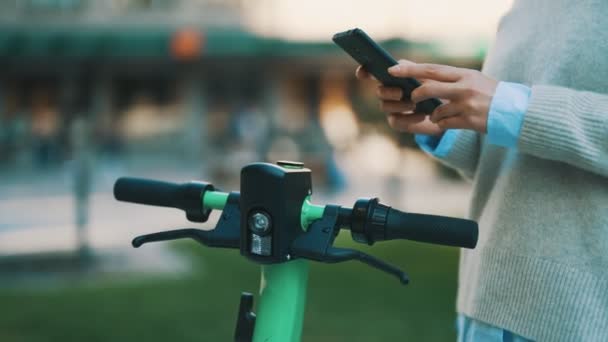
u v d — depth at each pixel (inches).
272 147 487.5
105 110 780.6
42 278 212.8
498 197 51.4
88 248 239.8
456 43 351.6
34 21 751.1
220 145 723.4
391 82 51.9
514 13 55.6
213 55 705.6
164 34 707.4
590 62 47.6
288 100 823.7
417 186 453.4
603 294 45.9
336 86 824.3
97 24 762.2
